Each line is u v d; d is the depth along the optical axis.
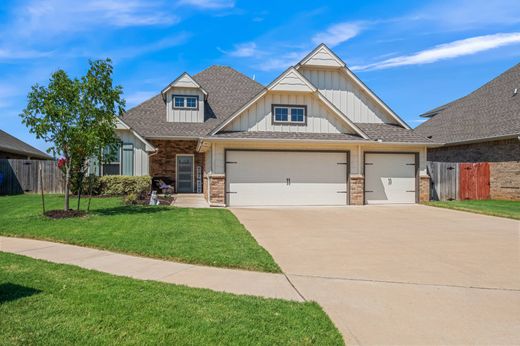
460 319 4.14
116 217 10.30
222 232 8.48
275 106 15.18
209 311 4.08
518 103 18.77
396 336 3.71
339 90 17.33
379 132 16.33
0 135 25.58
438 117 24.81
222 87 24.53
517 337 3.71
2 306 4.13
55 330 3.58
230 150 14.46
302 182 14.98
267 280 5.43
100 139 10.63
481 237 8.80
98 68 10.59
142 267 5.95
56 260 6.27
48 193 18.64
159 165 20.52
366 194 15.66
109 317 3.88
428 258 6.82
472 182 17.50
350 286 5.23
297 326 3.78
